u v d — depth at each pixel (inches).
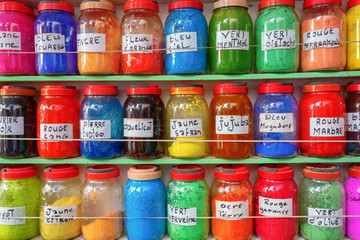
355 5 29.6
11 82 34.9
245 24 29.2
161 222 30.7
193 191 29.6
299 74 29.0
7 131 29.7
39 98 35.3
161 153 30.6
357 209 29.8
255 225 31.0
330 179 29.4
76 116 31.2
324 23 28.1
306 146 29.6
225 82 34.8
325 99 28.7
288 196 29.2
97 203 30.6
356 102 29.9
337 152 28.5
